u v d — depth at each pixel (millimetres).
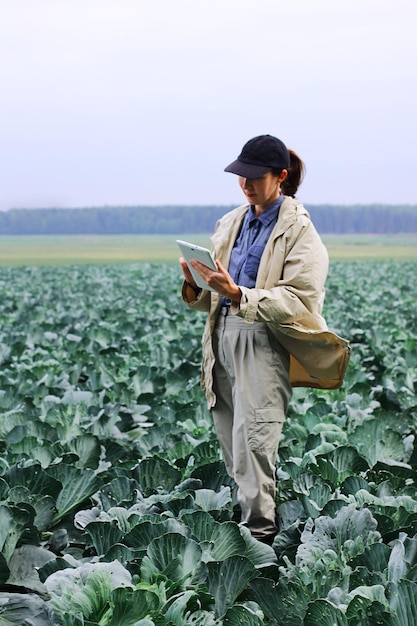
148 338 15859
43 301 26938
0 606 5199
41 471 6691
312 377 6801
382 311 22484
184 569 5301
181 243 6148
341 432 8328
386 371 12711
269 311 6133
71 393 9828
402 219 165625
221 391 6852
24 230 162375
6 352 13859
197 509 6219
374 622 4641
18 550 5781
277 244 6371
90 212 162750
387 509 6160
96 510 6434
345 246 115938
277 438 6508
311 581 5168
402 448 8125
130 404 10336
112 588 4895
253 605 5152
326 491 6555
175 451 8086
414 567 5023
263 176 6273
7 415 8789
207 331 6727
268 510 6492
